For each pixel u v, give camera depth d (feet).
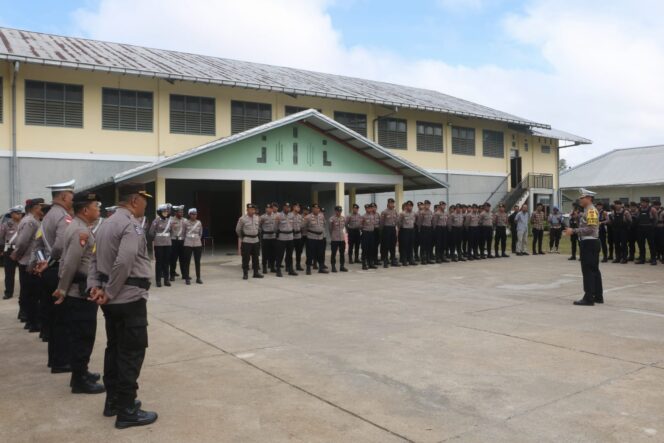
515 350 19.90
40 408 14.87
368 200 84.69
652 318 25.70
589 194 29.55
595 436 12.48
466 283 38.60
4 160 55.83
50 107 58.03
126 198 13.83
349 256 53.62
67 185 19.03
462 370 17.58
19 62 53.21
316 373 17.44
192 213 39.52
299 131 58.59
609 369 17.52
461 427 13.09
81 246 15.67
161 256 38.04
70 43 68.28
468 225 56.65
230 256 61.11
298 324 24.86
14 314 29.07
